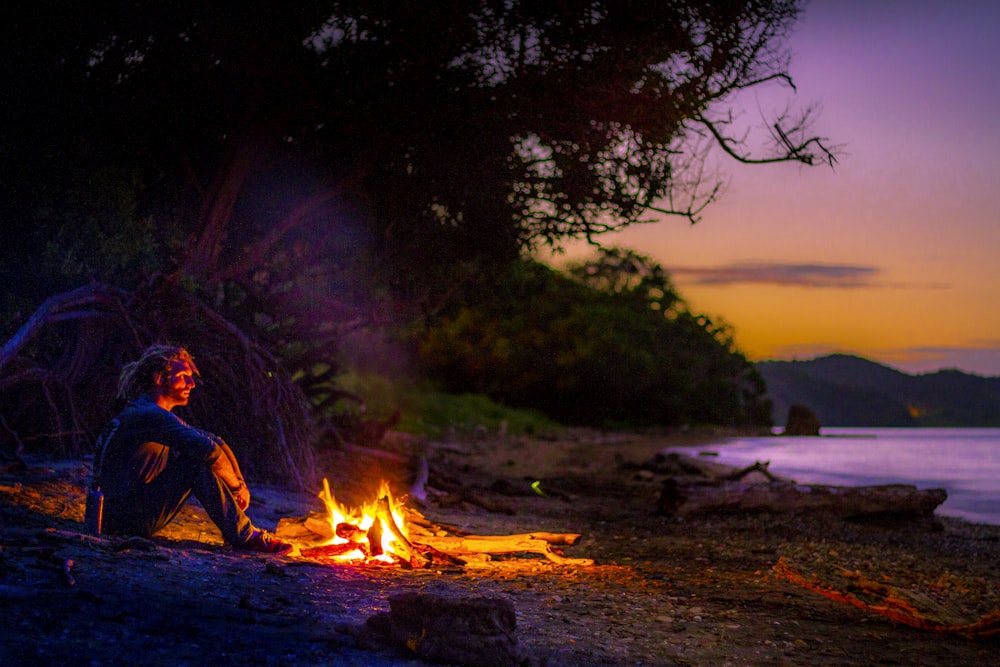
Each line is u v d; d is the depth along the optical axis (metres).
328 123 11.06
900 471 19.42
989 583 6.78
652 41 10.07
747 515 10.80
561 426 41.19
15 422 8.70
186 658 3.11
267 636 3.57
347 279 12.13
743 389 56.72
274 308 11.73
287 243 12.05
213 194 10.55
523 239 12.94
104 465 5.58
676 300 52.38
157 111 10.34
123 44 9.59
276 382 10.59
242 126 10.41
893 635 4.86
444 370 39.94
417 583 5.37
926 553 8.58
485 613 3.70
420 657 3.55
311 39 10.22
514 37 10.20
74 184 8.88
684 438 38.84
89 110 9.55
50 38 8.91
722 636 4.59
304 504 9.12
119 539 5.24
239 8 9.24
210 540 6.11
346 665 3.33
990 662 4.38
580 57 10.20
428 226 12.61
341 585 5.00
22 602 3.44
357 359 18.75
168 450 5.76
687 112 10.54
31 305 8.27
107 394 9.12
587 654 3.95
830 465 21.39
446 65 10.44
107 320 8.86
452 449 20.53
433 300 13.56
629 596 5.56
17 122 8.89
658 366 48.03
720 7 9.88
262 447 10.32
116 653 3.03
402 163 11.70
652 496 13.27
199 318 9.94
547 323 42.81
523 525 9.72
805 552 8.02
